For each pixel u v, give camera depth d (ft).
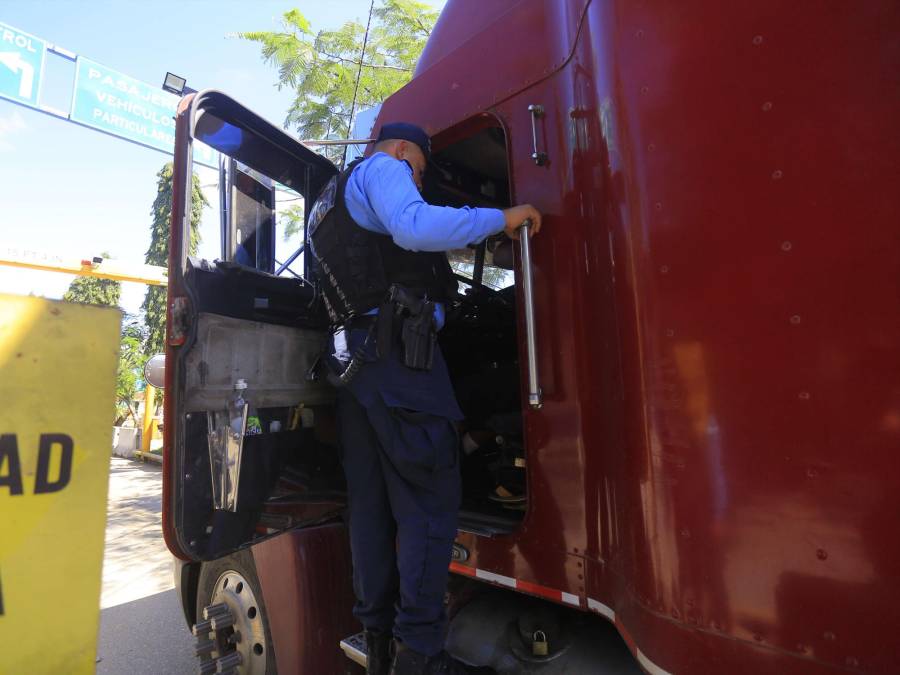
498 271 7.77
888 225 2.91
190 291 4.72
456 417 4.98
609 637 4.73
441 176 7.28
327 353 5.28
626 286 3.82
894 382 2.84
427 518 4.71
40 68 23.72
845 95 3.07
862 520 2.87
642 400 3.65
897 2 3.00
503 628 5.08
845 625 2.88
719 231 3.39
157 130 26.81
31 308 3.24
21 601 3.09
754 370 3.22
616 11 4.03
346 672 6.11
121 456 40.50
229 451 4.85
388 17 27.84
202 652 7.06
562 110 4.76
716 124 3.45
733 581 3.20
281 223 7.00
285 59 26.66
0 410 3.08
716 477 3.29
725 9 3.49
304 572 6.22
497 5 5.78
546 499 4.62
